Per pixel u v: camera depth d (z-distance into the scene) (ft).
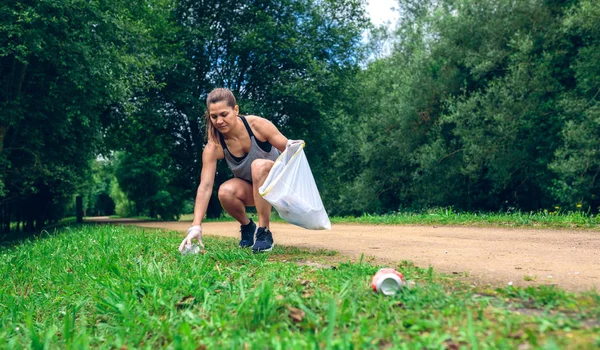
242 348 5.76
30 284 13.47
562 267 10.30
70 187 53.36
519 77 50.55
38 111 39.04
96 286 10.69
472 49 57.72
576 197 45.47
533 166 54.19
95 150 49.98
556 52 50.85
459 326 5.73
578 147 45.09
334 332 6.05
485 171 58.80
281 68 68.85
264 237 14.26
